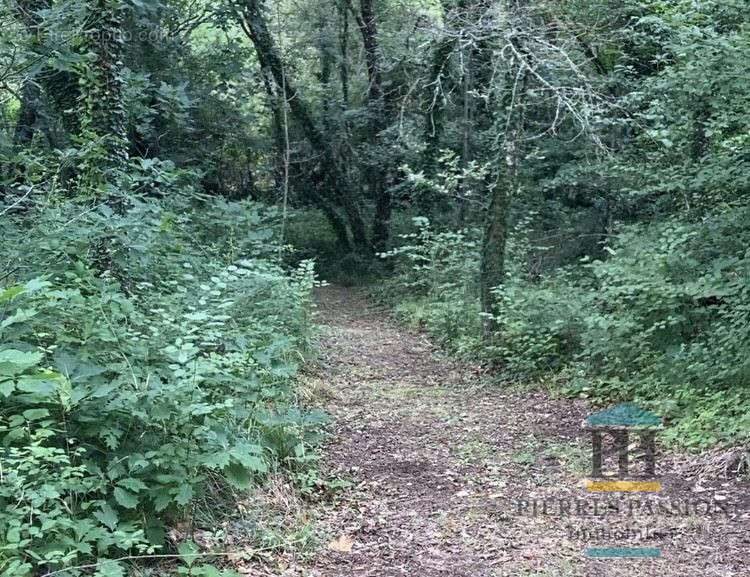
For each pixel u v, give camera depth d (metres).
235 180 25.19
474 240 16.31
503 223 11.05
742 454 6.06
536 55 10.45
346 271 22.22
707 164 9.13
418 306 15.72
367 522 5.35
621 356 8.77
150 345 5.09
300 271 10.95
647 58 12.64
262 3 20.61
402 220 22.36
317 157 23.05
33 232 6.12
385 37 16.83
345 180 23.39
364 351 12.27
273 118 22.94
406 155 19.09
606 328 8.70
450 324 12.82
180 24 17.83
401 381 10.26
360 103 23.78
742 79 7.65
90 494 4.15
